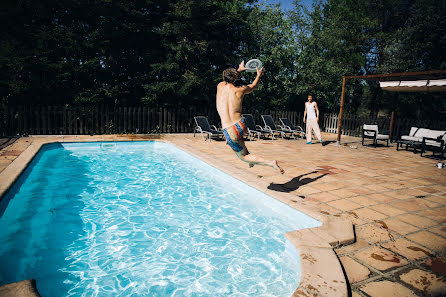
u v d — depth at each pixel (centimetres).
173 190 573
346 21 2273
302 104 2048
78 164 754
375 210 435
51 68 1105
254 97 1830
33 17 1140
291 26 1869
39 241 360
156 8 1500
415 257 299
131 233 391
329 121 1681
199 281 288
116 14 1262
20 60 1017
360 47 2333
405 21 2258
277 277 294
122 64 1445
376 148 1144
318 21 2439
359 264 282
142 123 1268
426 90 1051
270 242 369
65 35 1134
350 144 1220
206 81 1445
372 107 2512
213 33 1633
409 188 566
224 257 334
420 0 2148
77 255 332
